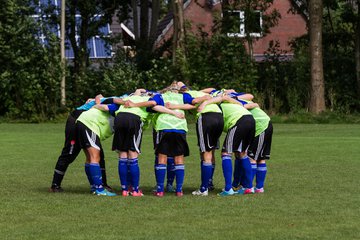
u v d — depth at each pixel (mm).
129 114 24156
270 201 22938
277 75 71688
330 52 75750
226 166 24703
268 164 33500
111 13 80250
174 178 26844
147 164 34062
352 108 72750
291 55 86312
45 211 21016
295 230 18469
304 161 34688
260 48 92312
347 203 22484
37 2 72812
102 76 70312
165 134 24188
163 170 24281
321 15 69750
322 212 20922
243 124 24547
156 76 67750
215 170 32031
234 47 68500
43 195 24219
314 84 69625
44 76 67812
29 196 23922
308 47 76375
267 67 72312
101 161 25469
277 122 66688
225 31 70250
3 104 68500
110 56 79188
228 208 21609
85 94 69438
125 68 70375
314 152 38781
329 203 22484
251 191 24953
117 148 24250
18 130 56938
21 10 70062
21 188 26047
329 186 26359
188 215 20453
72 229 18516
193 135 50844
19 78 67438
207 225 19047
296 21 93062
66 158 25188
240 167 25734
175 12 69750
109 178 29531
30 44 68375
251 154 25125
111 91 67500
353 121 66750
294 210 21250
